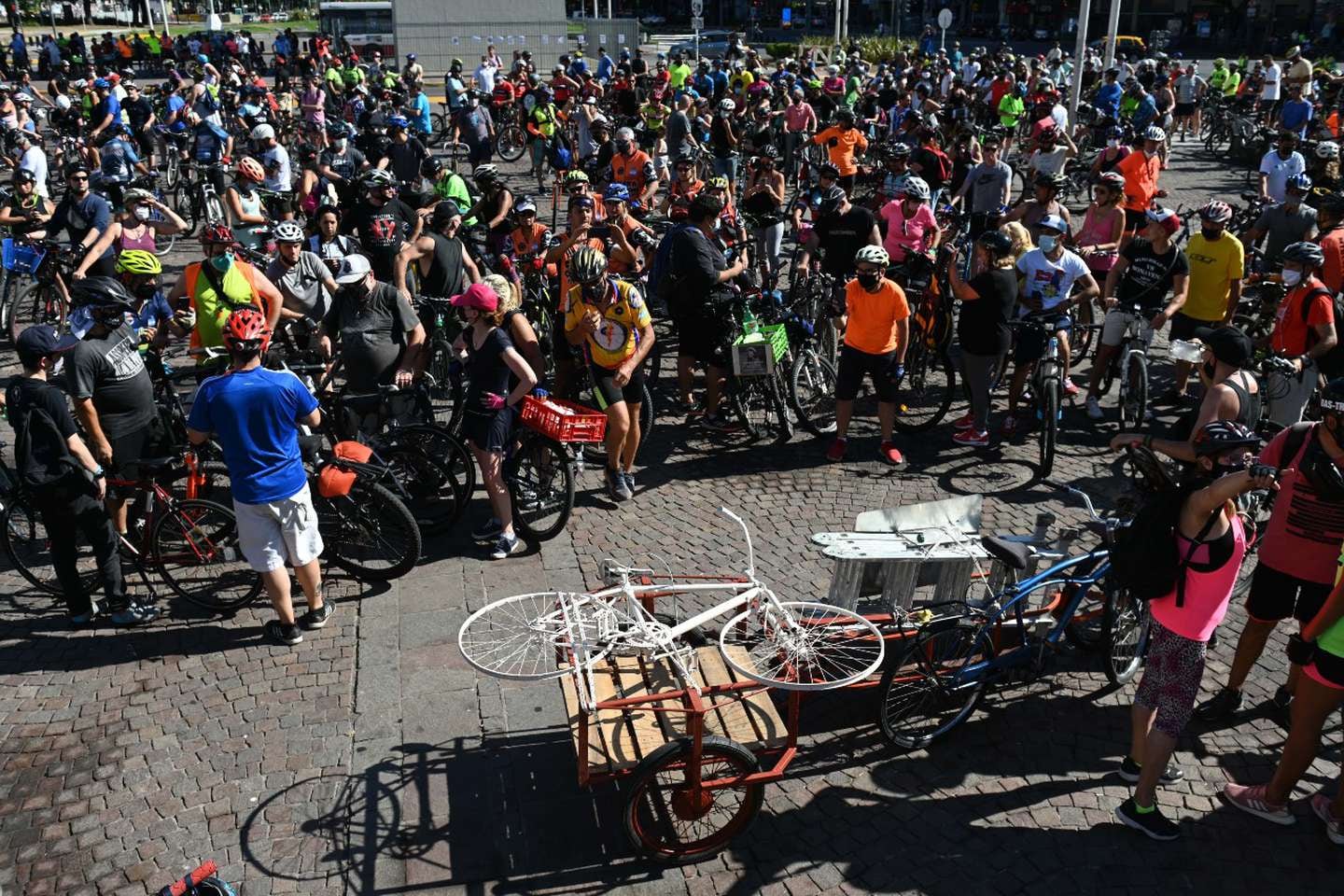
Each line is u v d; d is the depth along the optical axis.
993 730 5.02
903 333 7.55
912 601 5.02
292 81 29.22
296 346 7.94
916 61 29.69
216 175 13.94
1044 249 7.82
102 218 10.38
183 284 7.22
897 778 4.70
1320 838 4.37
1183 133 23.84
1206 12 52.94
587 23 36.19
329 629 5.84
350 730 4.99
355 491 6.16
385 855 4.28
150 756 4.84
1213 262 8.10
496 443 6.30
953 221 11.81
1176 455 5.00
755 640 4.72
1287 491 4.59
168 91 22.00
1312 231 9.57
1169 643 4.24
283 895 4.09
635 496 7.41
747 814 4.28
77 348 5.76
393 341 6.96
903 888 4.12
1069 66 26.64
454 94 23.33
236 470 5.31
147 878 4.18
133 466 5.98
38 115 25.72
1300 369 7.09
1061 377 7.99
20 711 5.15
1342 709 5.19
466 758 4.82
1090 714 5.13
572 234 9.13
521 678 4.07
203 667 5.50
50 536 5.64
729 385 8.20
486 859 4.27
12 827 4.43
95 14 62.41
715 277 7.88
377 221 9.18
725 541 6.75
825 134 16.16
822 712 5.11
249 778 4.69
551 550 6.66
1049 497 7.34
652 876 4.18
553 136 17.19
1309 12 50.59
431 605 6.04
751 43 50.19
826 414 8.45
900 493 7.42
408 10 32.84
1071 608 5.00
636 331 6.93
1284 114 18.59
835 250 9.31
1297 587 4.61
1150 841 4.34
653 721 4.25
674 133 17.59
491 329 6.21
